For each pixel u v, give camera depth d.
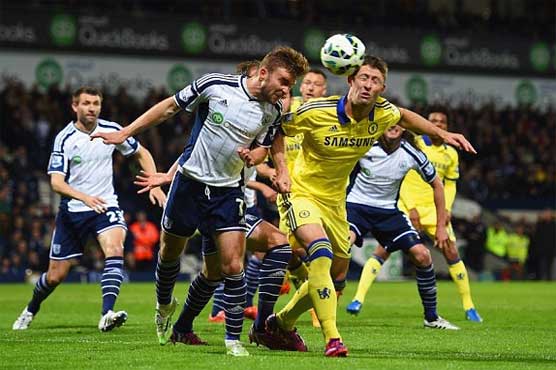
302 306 20.59
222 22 77.94
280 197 21.95
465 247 71.31
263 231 21.95
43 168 70.62
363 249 68.44
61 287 54.59
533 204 81.69
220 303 29.47
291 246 22.52
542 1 91.94
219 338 23.86
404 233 28.80
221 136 19.42
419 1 89.88
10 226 64.62
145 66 78.44
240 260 19.77
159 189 23.25
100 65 77.19
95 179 27.42
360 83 19.83
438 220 26.61
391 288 53.97
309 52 80.19
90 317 31.75
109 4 76.44
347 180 21.53
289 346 21.38
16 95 70.88
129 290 50.69
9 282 61.88
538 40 87.81
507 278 71.44
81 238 27.30
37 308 27.45
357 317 32.34
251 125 19.42
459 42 85.12
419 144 32.34
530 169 83.00
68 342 22.89
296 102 26.75
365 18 83.69
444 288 54.22
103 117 70.75
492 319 31.91
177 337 22.17
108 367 17.92
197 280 21.44
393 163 28.56
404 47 83.44
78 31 74.06
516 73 87.19
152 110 19.47
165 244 20.66
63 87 76.06
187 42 77.12
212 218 19.80
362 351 21.39
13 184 67.25
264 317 21.62
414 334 25.94
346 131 20.39
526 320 31.50
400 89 85.81
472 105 87.62
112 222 27.16
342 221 21.83
